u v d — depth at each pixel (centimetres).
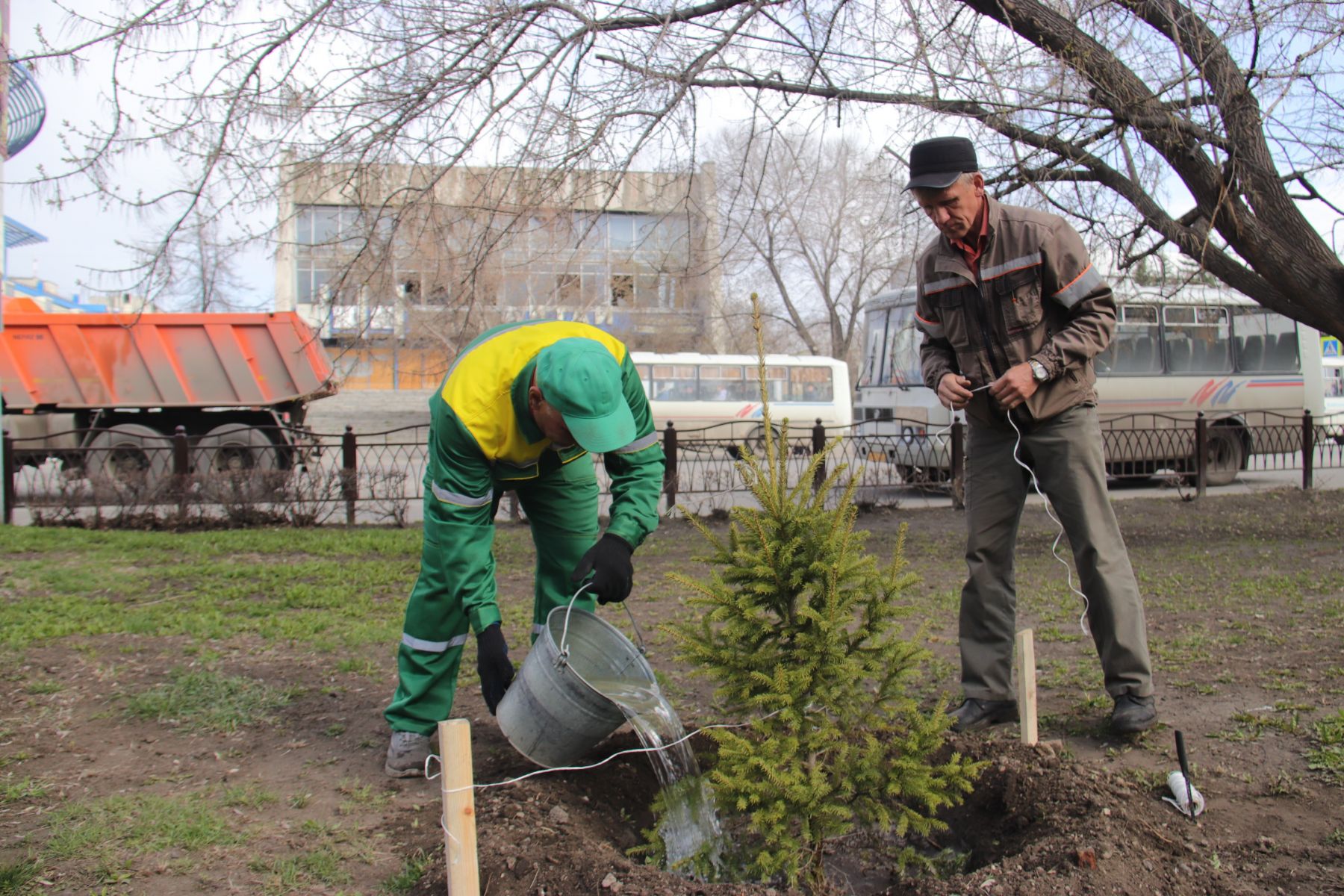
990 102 674
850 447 1480
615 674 325
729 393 2323
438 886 271
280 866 288
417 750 366
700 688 471
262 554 942
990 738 354
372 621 637
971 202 368
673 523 1199
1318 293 732
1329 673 453
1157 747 372
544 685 301
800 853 279
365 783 359
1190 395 1648
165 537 1031
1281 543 953
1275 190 729
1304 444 1459
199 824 312
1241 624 574
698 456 1280
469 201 786
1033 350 378
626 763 360
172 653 534
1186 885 260
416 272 818
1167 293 955
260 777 365
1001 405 367
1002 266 374
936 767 295
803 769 288
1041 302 376
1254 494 1411
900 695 301
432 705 369
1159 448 1620
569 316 1330
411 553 955
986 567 395
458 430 320
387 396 3559
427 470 358
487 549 342
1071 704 430
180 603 688
